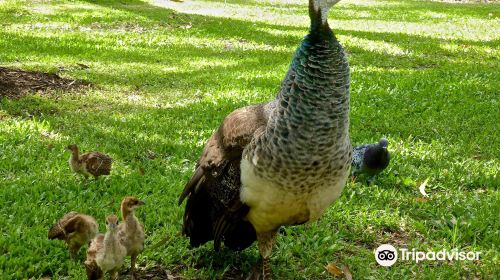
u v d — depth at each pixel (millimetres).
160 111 3865
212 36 6734
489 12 9805
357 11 9758
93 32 6625
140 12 8133
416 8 10320
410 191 3082
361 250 2637
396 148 3477
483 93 4695
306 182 2133
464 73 5316
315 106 2080
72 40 6000
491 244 2691
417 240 2697
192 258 2525
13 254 2443
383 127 3824
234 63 5395
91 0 8875
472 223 2777
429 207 2914
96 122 3580
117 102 4039
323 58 2074
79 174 2992
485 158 3445
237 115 2277
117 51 5633
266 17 8672
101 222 2660
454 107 4281
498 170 3273
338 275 2482
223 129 2289
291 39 6781
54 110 3779
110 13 7840
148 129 3535
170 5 9164
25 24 6875
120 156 3205
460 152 3475
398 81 4891
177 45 6137
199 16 8133
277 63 5473
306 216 2232
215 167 2258
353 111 4102
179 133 3490
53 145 3250
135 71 4875
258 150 2141
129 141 3357
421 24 8484
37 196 2795
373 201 2953
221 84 4566
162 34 6703
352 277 2482
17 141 3275
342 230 2738
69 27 6867
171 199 2842
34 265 2398
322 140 2098
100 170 2934
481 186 3152
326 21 2088
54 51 5422
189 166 3162
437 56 6160
